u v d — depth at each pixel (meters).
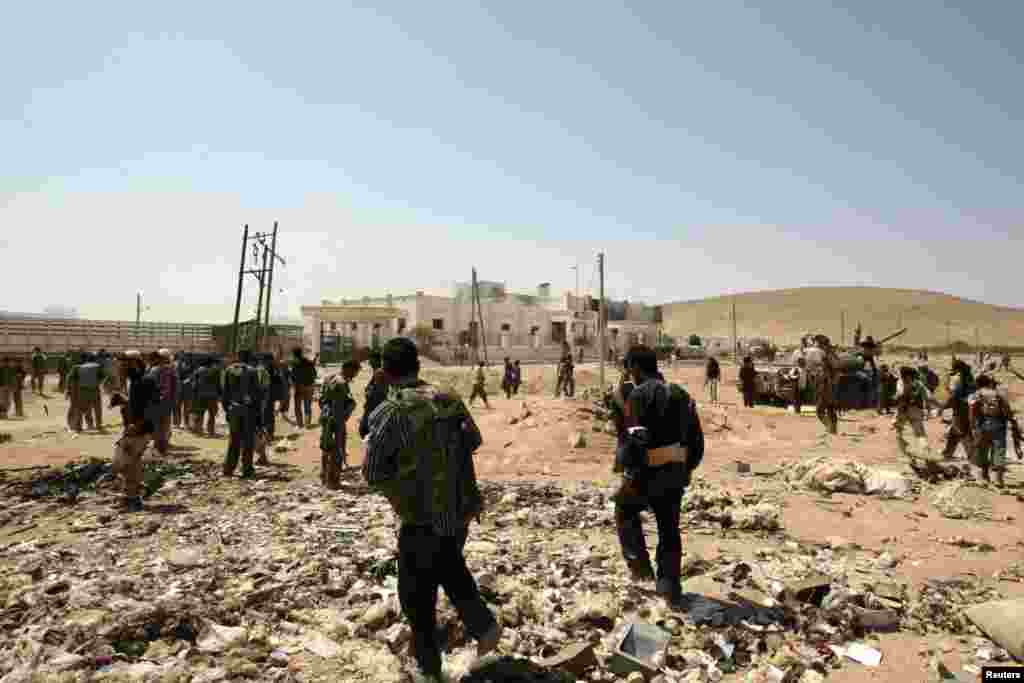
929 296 191.38
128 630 3.81
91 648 3.57
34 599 4.40
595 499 8.47
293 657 3.69
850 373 22.47
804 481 9.55
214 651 3.68
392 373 3.42
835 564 5.69
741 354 69.44
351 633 4.04
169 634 3.88
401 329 55.03
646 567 4.84
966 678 3.52
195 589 4.60
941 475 10.32
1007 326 158.88
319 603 4.55
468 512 3.36
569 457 11.71
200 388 14.57
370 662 3.58
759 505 7.45
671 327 178.38
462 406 3.45
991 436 9.59
